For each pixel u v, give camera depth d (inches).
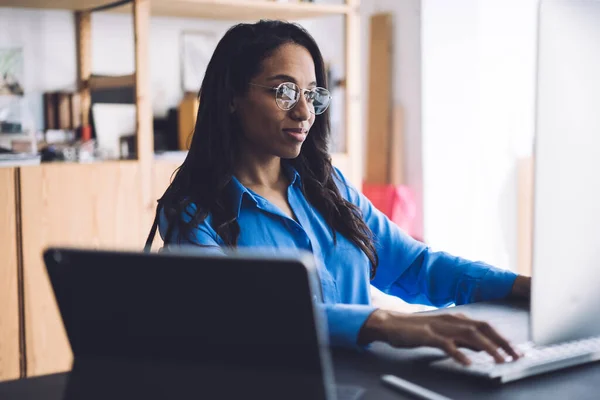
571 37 41.0
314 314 29.7
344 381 42.6
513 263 159.3
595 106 42.1
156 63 128.9
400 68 152.3
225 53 63.8
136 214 110.2
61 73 120.3
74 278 34.0
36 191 103.0
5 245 101.4
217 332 31.5
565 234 42.1
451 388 41.5
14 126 114.1
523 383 42.5
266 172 65.6
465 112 152.4
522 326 53.5
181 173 63.7
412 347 45.4
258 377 31.1
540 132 40.6
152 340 32.9
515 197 158.7
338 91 146.4
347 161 127.8
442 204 151.2
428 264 68.4
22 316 103.0
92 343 34.4
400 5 150.9
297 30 65.7
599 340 48.6
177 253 31.4
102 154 117.6
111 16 123.9
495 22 154.0
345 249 66.5
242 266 30.4
